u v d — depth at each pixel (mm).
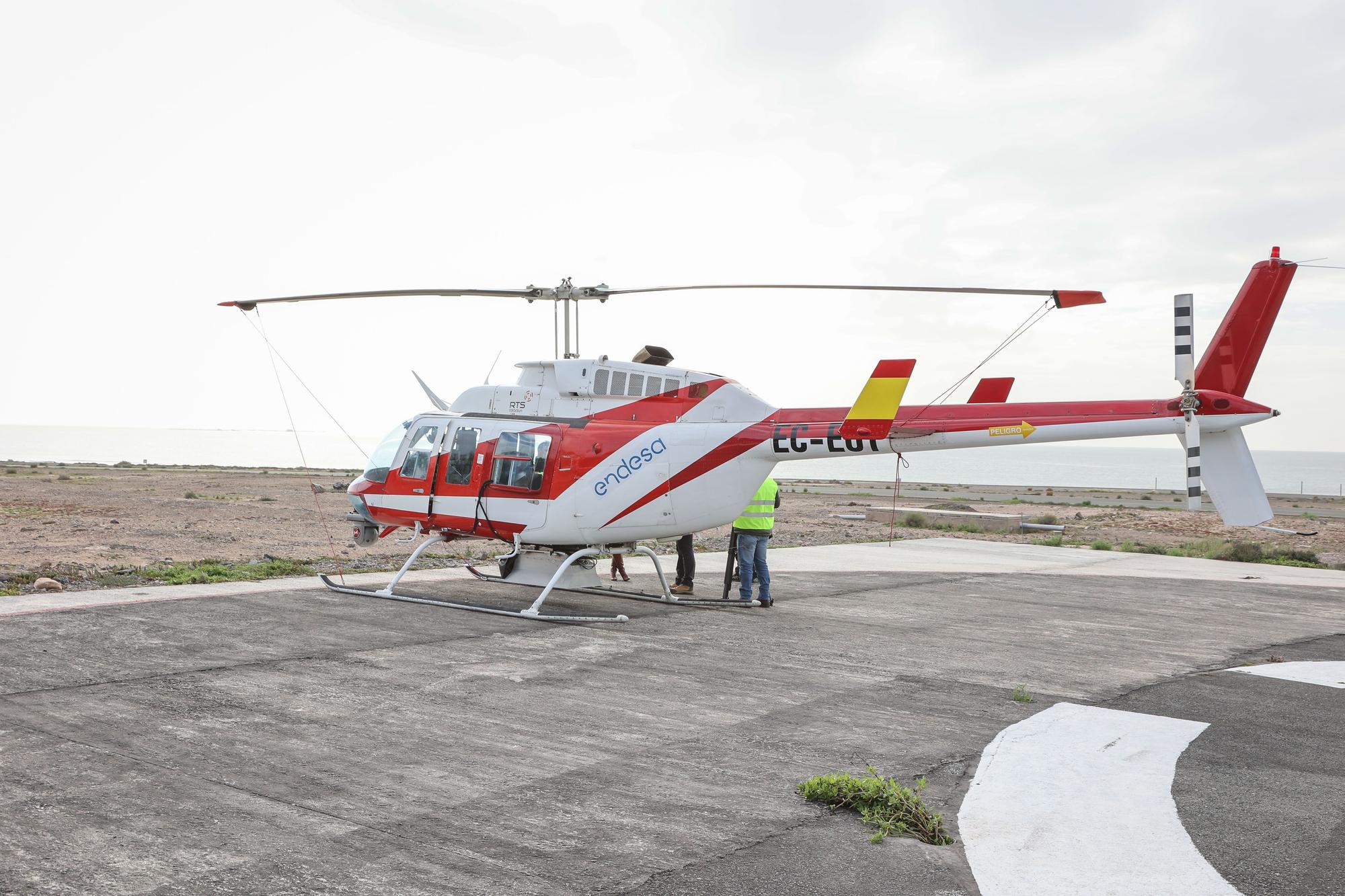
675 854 4328
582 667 8297
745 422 11328
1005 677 8516
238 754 5586
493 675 7875
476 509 11828
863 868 4246
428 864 4109
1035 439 10461
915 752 6082
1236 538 30266
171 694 6863
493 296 11805
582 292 11547
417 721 6426
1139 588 15438
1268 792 5488
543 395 12031
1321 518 42219
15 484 42375
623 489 11227
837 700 7449
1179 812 5113
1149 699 7820
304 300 11602
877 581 15664
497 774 5375
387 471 12461
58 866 3961
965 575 16797
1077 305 9508
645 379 11609
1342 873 4332
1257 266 10094
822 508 39094
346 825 4531
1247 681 8641
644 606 12039
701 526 11359
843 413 10961
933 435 10703
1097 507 46562
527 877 4020
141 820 4512
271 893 3764
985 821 4910
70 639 8633
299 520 26672
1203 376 10164
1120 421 10250
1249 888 4160
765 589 12414
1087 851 4543
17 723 6027
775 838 4570
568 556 11953
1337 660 9773
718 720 6730
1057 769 5816
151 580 13039
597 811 4840
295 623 9820
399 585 13008
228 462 196875
